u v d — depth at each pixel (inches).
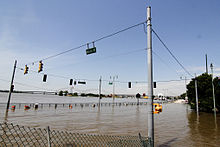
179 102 4141.2
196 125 632.4
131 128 526.6
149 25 296.2
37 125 504.7
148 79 278.4
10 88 1019.3
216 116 1000.9
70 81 916.6
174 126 604.1
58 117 740.7
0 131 373.4
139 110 1381.6
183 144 350.9
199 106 1381.6
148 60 285.4
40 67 656.4
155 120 790.5
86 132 435.8
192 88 1405.0
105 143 180.1
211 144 354.0
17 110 1031.6
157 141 377.4
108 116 863.1
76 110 1214.3
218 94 1218.6
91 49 417.7
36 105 1284.4
